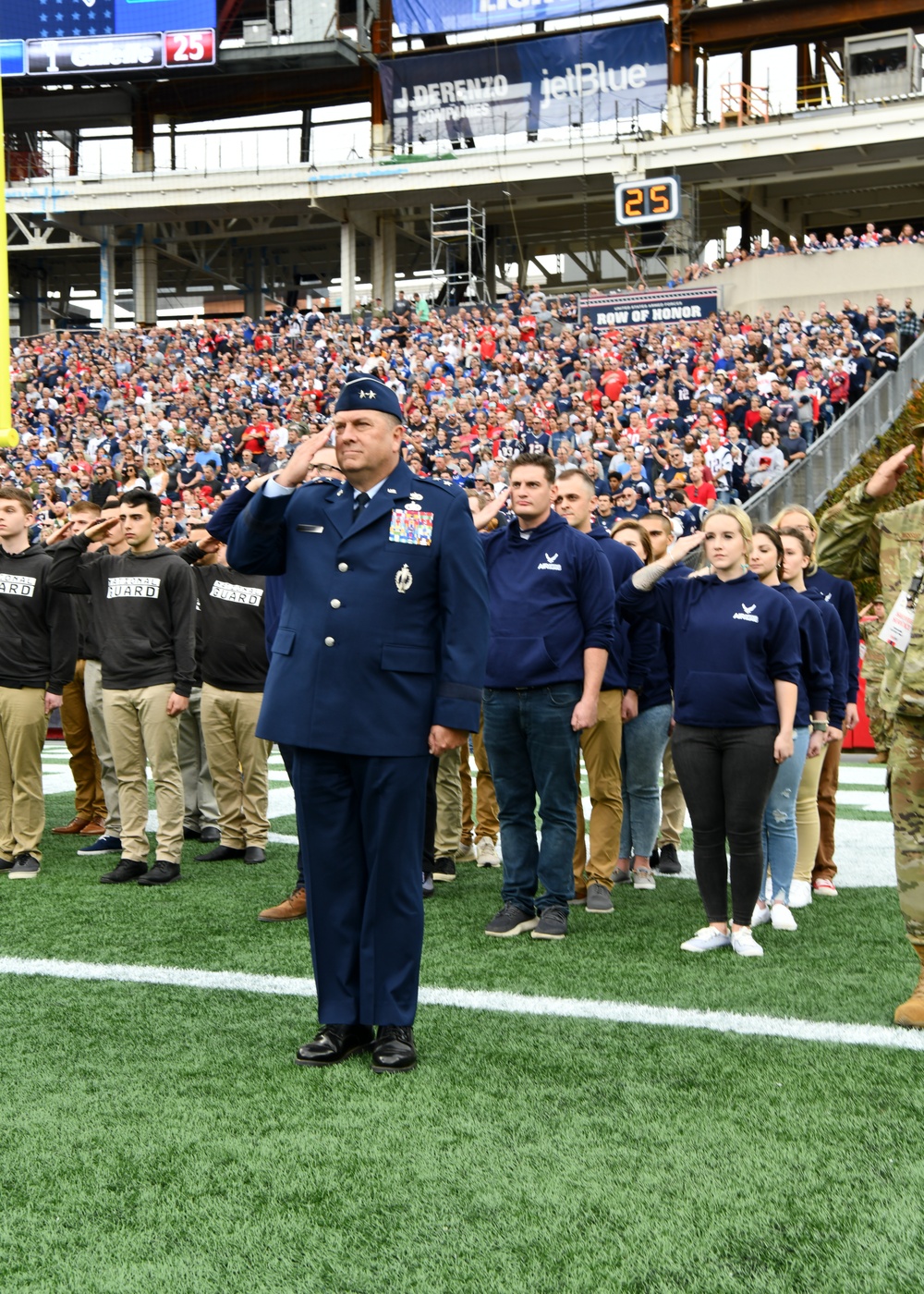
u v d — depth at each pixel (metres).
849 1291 2.24
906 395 18.00
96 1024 3.79
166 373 27.48
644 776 6.16
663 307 24.53
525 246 34.88
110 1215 2.54
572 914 5.50
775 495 15.18
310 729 3.38
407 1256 2.37
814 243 25.94
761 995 4.11
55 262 38.00
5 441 7.62
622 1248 2.39
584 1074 3.33
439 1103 3.13
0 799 6.52
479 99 29.94
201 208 32.44
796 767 5.23
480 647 3.44
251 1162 2.79
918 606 3.78
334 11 29.92
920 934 3.85
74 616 6.41
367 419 3.41
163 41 30.25
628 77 28.80
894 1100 3.14
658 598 4.91
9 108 33.62
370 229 32.72
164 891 5.89
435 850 6.43
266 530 3.53
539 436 18.70
